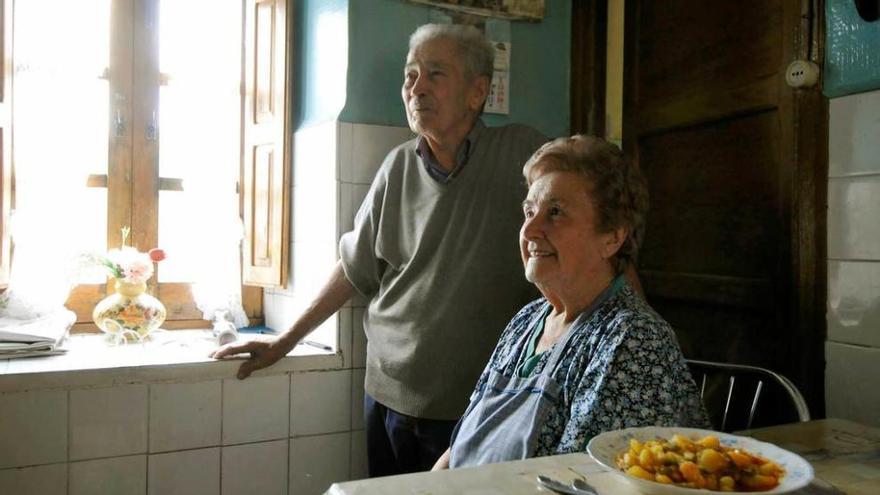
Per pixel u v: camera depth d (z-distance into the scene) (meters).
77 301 2.03
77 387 1.58
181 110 2.12
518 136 1.64
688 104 1.69
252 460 1.77
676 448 0.70
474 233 1.59
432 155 1.66
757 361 1.49
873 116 1.25
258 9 2.09
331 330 1.88
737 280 1.53
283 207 2.01
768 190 1.47
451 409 1.58
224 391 1.73
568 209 1.02
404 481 0.73
